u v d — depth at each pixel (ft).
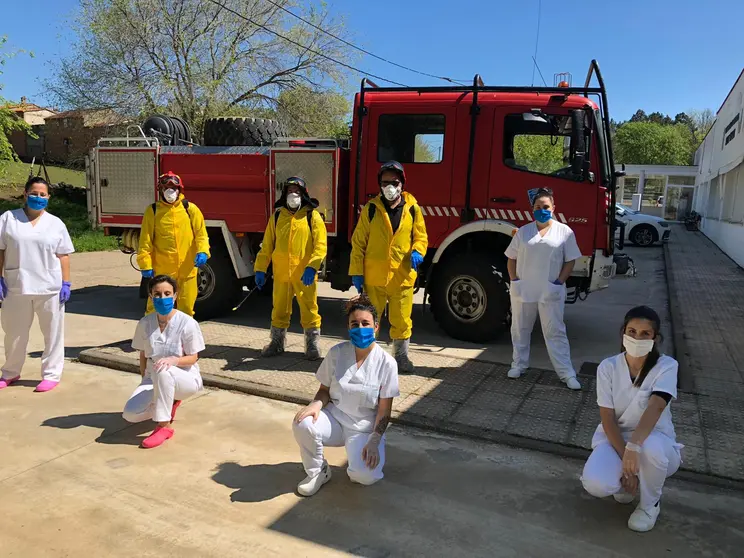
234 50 63.62
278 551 9.02
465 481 11.35
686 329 24.52
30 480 11.12
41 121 121.70
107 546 9.09
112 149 24.03
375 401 10.73
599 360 19.85
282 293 18.56
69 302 28.89
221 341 20.92
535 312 16.99
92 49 61.00
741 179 51.65
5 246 15.44
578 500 10.69
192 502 10.41
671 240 71.46
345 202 22.44
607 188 19.85
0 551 8.90
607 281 20.68
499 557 8.95
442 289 21.30
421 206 21.18
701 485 11.33
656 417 9.55
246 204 22.93
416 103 20.88
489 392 15.99
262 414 14.56
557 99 19.83
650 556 9.04
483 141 20.45
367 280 16.87
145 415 13.06
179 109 61.62
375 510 10.23
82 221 60.85
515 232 18.37
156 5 58.70
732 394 16.35
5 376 16.37
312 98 67.82
